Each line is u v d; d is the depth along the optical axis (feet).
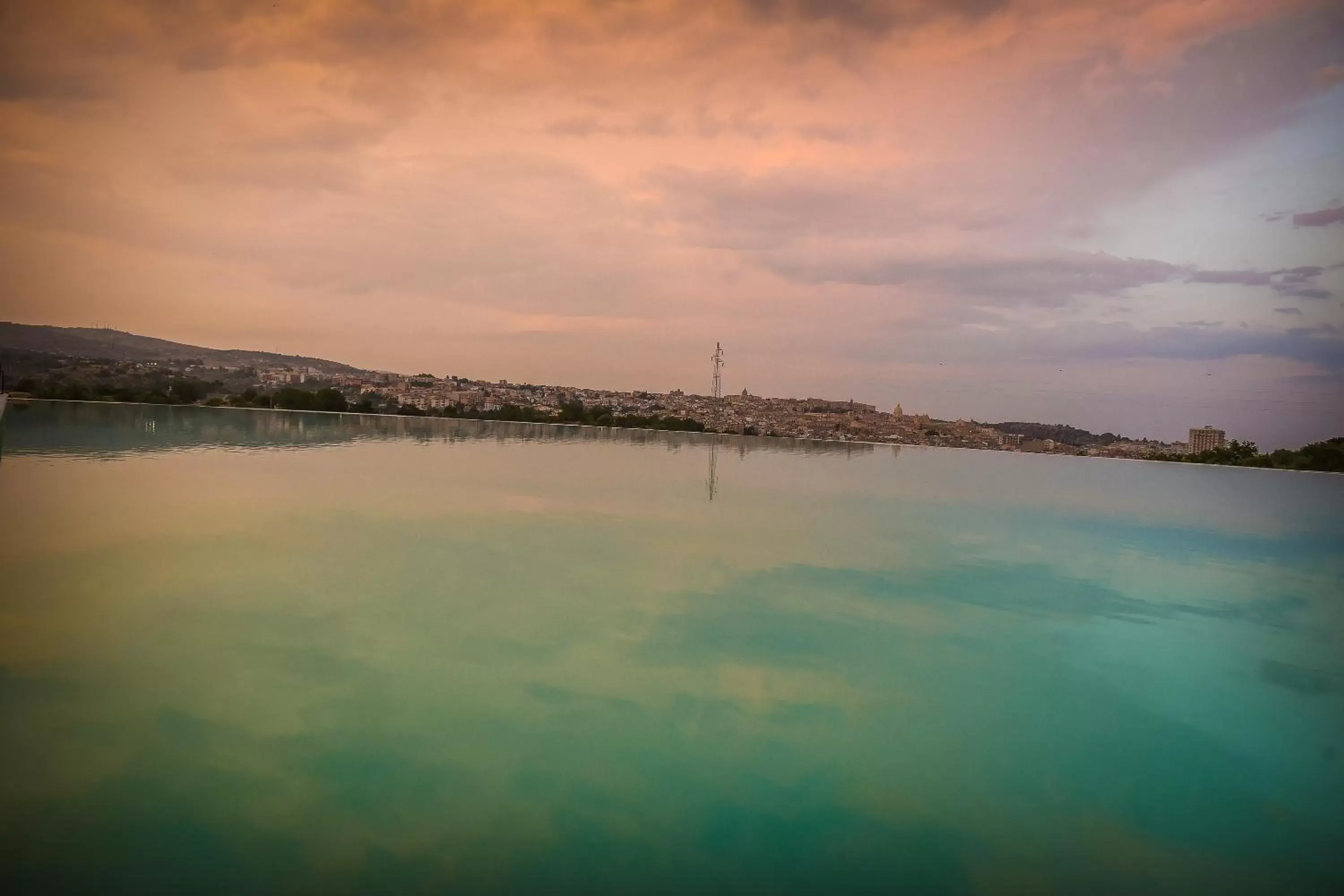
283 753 6.20
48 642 8.46
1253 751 7.19
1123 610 12.32
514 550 14.33
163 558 12.51
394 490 21.62
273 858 4.84
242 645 8.64
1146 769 6.77
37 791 5.50
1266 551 18.85
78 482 19.94
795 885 4.87
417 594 11.04
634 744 6.68
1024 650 9.98
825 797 5.98
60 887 4.46
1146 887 5.06
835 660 9.16
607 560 13.91
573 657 8.75
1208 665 9.64
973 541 18.17
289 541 14.20
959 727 7.46
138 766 5.90
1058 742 7.22
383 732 6.66
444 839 5.16
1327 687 8.96
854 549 16.29
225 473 23.41
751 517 20.02
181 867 4.71
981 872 5.15
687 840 5.31
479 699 7.43
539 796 5.75
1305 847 5.60
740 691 8.02
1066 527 21.29
